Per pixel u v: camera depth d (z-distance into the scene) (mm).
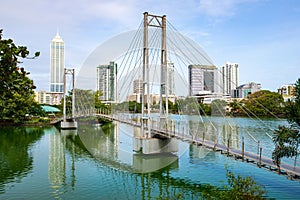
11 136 31141
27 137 30375
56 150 22203
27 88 7586
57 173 14992
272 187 11672
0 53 5500
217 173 14242
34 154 20594
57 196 11406
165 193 11664
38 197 11312
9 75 6043
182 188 12188
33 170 15758
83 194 11641
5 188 12438
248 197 6512
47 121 45312
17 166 16750
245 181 6883
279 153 9969
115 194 11641
